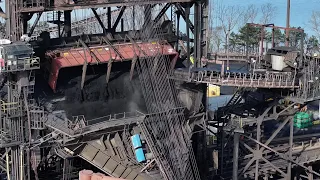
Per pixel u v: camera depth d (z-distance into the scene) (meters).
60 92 47.50
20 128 42.91
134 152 45.00
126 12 59.28
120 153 45.09
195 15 50.94
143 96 50.62
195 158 51.72
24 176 43.00
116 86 50.25
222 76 46.97
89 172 28.22
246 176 52.16
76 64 46.81
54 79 46.28
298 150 57.09
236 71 48.19
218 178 52.06
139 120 45.28
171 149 46.81
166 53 50.72
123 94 50.34
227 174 51.88
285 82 46.97
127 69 51.34
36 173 44.16
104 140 44.53
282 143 59.31
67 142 42.28
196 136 51.94
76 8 45.66
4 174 47.19
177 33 54.62
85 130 42.53
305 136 63.34
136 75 51.25
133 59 49.28
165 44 52.03
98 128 42.94
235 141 48.16
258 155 50.28
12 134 42.66
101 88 49.38
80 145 43.34
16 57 40.91
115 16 66.62
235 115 56.53
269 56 49.88
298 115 66.94
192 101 50.66
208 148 56.88
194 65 51.69
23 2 43.47
